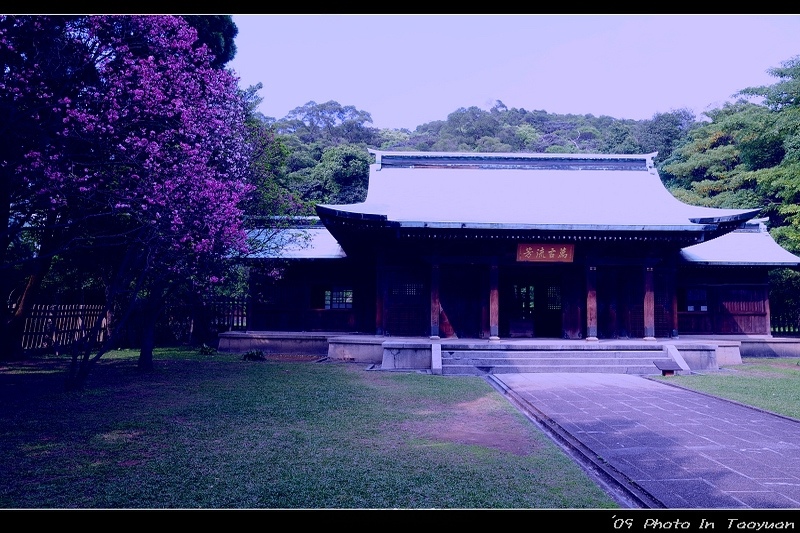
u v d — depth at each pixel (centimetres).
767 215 3297
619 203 2095
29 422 891
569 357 1689
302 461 695
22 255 1617
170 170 1155
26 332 1891
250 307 2288
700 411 1048
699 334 2245
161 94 1138
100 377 1406
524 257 1892
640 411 1042
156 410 995
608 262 1916
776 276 2839
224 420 926
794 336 2544
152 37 1175
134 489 585
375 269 2208
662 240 1830
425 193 2147
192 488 591
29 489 582
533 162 2403
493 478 636
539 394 1227
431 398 1167
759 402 1148
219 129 1284
